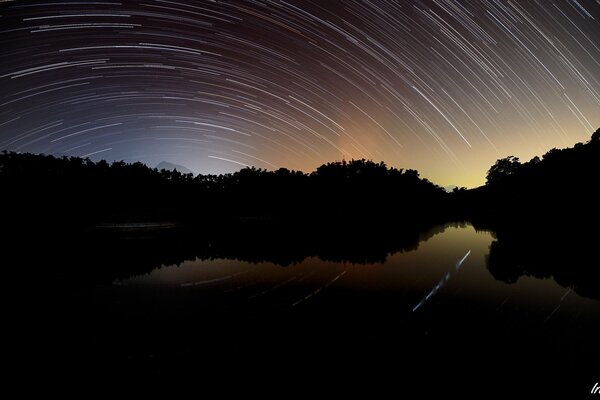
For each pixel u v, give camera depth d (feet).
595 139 131.23
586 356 18.84
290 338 23.21
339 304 31.27
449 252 61.36
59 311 31.76
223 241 84.33
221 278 44.75
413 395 15.44
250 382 17.30
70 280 44.70
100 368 19.85
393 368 18.10
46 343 23.98
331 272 46.62
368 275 43.88
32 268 52.85
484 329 23.38
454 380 16.62
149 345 23.12
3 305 33.78
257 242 82.17
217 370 18.81
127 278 45.57
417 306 29.53
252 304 32.42
